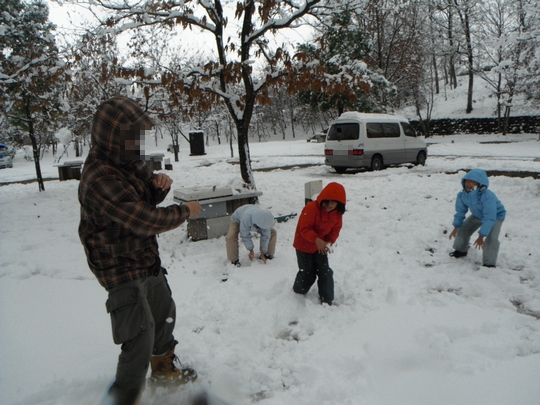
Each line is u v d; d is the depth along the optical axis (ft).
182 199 21.75
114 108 7.86
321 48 28.45
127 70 25.39
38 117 43.47
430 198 30.07
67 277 17.72
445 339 11.50
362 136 48.37
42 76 33.32
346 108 88.43
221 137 211.82
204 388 9.83
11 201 37.55
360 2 28.17
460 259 18.21
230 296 14.97
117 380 8.37
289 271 17.13
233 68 25.46
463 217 17.66
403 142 52.11
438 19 116.98
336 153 49.73
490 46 100.99
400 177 38.88
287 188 37.55
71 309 14.48
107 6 26.37
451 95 144.05
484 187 16.31
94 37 27.71
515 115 111.45
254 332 12.54
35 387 10.01
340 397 9.41
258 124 200.75
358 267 17.62
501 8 99.66
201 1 26.32
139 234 7.84
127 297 8.20
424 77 120.37
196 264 18.60
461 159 60.49
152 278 9.09
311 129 222.89
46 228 26.53
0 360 11.25
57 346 11.95
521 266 17.15
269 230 17.98
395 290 15.01
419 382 9.80
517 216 24.14
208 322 13.30
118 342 8.20
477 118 114.83
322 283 14.15
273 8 26.99
